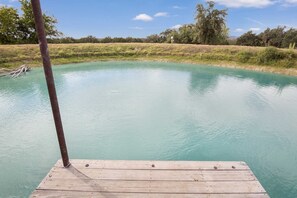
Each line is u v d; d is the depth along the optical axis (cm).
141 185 422
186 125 885
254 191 412
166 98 1238
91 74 1862
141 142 747
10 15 3762
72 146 717
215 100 1220
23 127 841
